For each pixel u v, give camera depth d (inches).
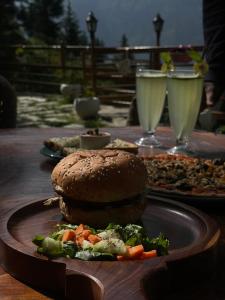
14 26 815.7
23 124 310.5
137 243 35.2
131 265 32.4
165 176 57.1
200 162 63.6
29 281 33.7
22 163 71.3
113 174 42.5
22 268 33.9
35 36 925.2
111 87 418.9
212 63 115.1
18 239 39.6
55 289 32.7
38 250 33.8
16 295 32.3
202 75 73.8
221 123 129.5
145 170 45.8
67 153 69.4
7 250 35.2
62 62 474.3
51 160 73.2
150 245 35.5
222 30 113.3
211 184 55.0
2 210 50.1
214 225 41.4
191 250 34.7
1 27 770.8
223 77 115.5
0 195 55.9
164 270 32.2
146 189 45.7
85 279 31.2
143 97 82.0
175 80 73.7
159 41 372.5
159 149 79.7
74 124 314.0
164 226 44.4
